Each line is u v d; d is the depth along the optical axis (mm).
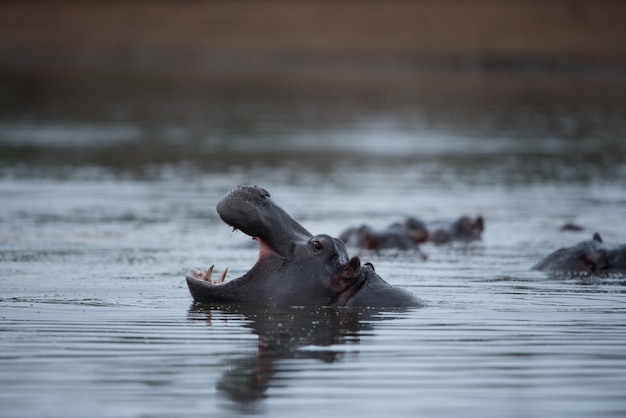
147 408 31672
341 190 101938
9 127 163500
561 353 38594
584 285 54938
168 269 58562
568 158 134000
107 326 42594
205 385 34062
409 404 32188
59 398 32562
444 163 126938
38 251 64688
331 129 171750
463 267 62125
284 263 47000
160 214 83750
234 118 191125
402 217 84500
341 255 47625
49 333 41188
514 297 50938
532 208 91438
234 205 45844
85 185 102375
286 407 31844
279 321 43812
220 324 43188
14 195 94062
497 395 33188
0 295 49500
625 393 33469
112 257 62812
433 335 41469
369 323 43531
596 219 84938
